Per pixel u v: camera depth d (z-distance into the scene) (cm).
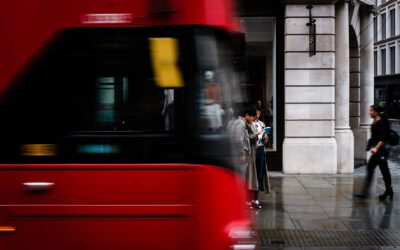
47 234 474
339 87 1719
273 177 1591
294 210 1137
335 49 1716
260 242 887
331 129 1648
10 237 475
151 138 476
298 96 1645
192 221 471
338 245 871
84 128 479
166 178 473
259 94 1723
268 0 1661
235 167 481
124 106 479
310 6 1592
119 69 480
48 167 475
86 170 475
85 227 473
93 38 480
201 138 473
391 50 5566
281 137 1688
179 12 476
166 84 477
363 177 1605
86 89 480
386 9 5578
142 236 473
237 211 476
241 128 984
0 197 475
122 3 480
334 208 1159
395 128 4384
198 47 475
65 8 482
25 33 482
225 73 485
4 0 484
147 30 478
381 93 5875
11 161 478
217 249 468
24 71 481
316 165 1645
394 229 975
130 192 473
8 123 480
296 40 1641
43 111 480
